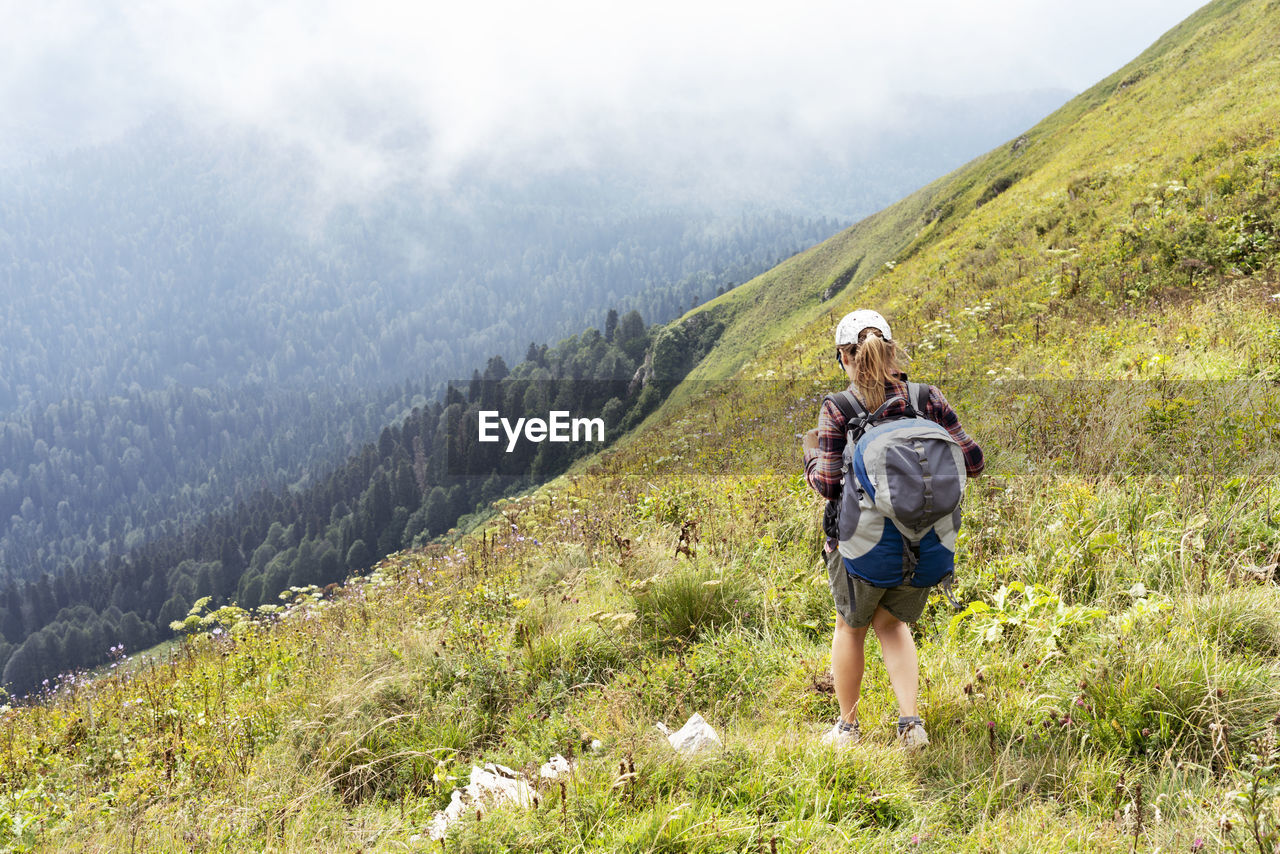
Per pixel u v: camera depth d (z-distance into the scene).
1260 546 3.45
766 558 4.96
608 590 5.08
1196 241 10.84
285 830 3.17
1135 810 2.09
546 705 4.00
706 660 3.84
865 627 2.87
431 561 9.34
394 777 3.72
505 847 2.49
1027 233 17.47
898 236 70.12
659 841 2.38
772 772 2.69
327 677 4.80
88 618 148.00
